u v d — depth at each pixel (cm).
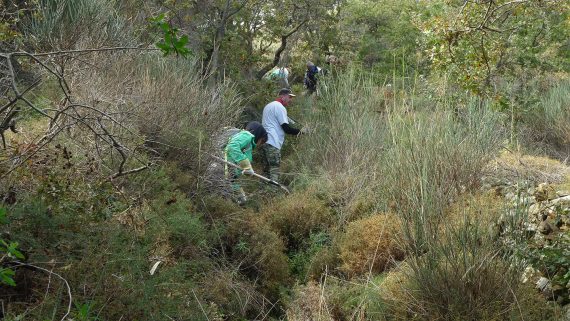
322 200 776
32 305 413
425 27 689
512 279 473
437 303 482
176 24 1086
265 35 1173
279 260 648
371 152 814
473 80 691
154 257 500
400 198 618
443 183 598
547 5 694
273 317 614
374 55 1461
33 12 841
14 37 671
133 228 486
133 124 658
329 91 1026
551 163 740
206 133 749
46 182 453
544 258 483
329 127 938
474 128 716
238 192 780
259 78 1181
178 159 714
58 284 427
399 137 668
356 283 576
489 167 691
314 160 912
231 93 868
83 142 557
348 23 1428
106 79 700
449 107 730
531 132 1047
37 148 487
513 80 1080
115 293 432
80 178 486
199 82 841
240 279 632
